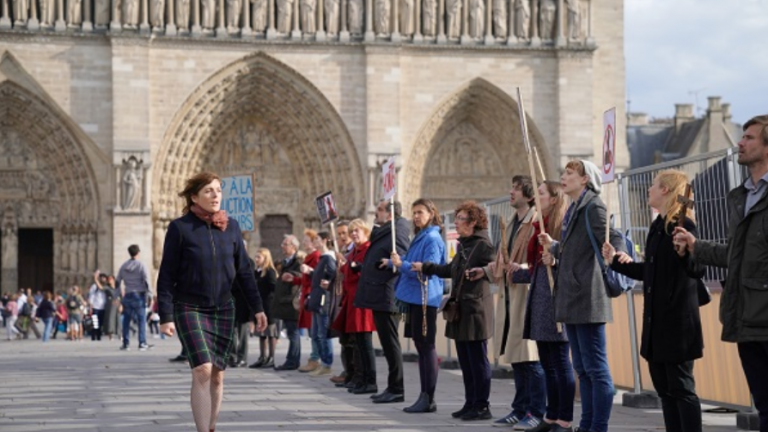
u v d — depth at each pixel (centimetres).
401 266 2550
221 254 1959
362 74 8106
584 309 2012
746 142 1616
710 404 2569
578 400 2938
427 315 2570
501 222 2338
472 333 2402
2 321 8912
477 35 8256
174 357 4631
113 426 2344
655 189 1839
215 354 1945
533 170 2106
